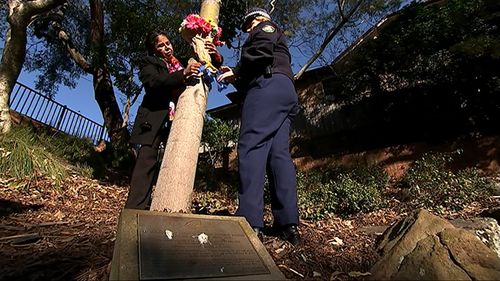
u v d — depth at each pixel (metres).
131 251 1.26
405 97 8.91
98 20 9.91
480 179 6.27
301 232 2.39
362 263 1.82
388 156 9.03
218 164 11.71
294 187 2.05
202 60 2.17
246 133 2.04
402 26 8.86
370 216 4.80
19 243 2.04
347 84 9.88
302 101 11.68
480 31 7.79
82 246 1.96
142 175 2.33
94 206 3.73
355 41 10.87
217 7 2.52
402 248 1.75
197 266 1.30
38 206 3.38
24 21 5.91
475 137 7.89
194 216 1.58
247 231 1.62
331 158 10.02
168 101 2.52
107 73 10.26
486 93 7.74
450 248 1.62
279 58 2.20
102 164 6.79
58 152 6.01
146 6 8.45
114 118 10.11
